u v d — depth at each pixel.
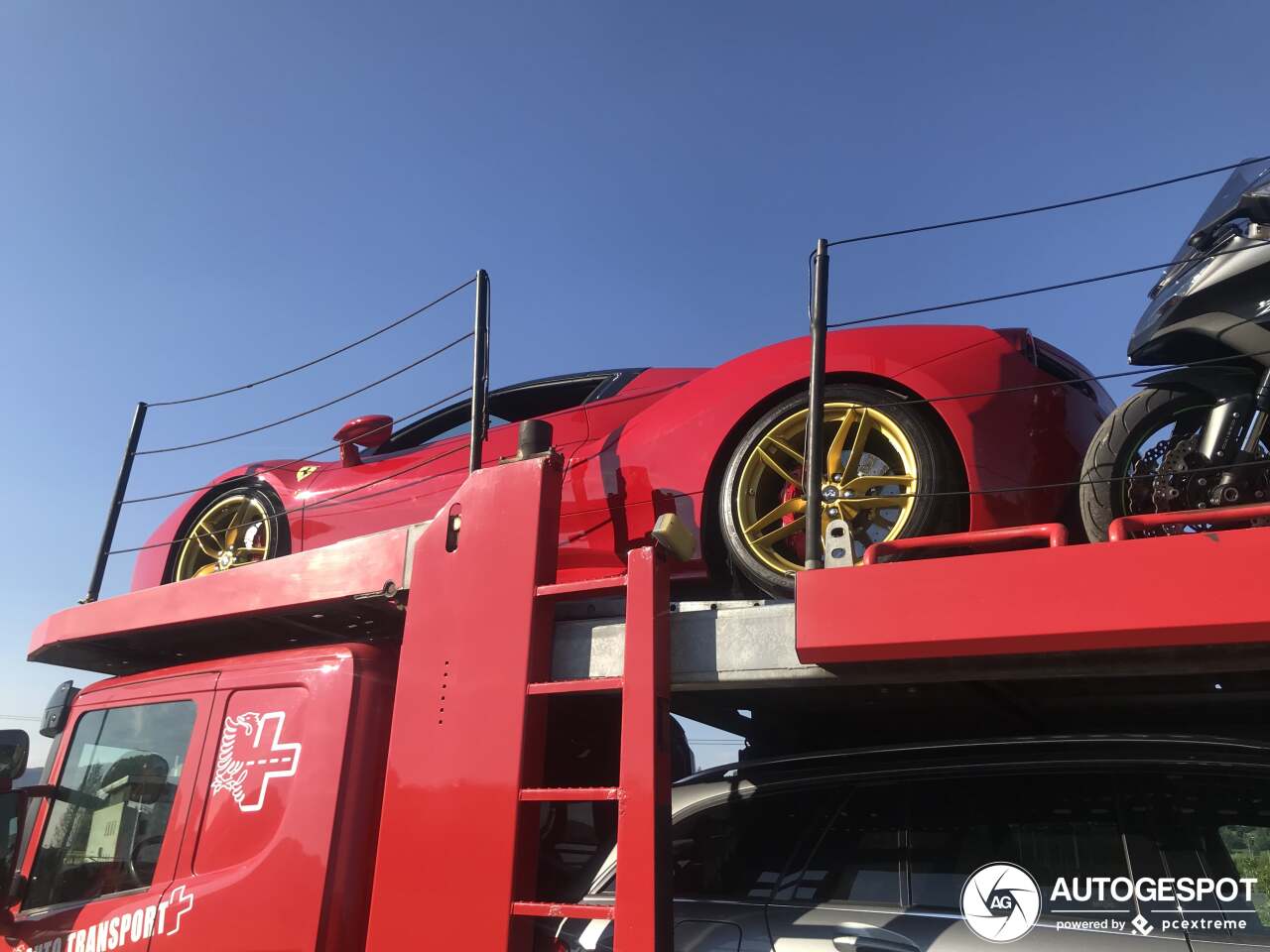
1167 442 3.03
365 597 2.68
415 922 2.19
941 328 3.56
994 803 2.41
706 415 3.81
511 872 2.10
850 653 2.00
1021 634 1.86
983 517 3.24
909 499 3.24
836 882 2.45
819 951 2.33
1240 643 1.75
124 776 3.18
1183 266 3.03
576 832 2.58
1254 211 2.87
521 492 2.42
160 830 2.98
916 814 2.48
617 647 2.25
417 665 2.42
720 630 2.21
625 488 3.95
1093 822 2.28
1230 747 2.27
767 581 3.36
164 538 5.77
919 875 2.38
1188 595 1.76
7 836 3.36
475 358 3.30
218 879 2.76
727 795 2.70
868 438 3.52
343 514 5.08
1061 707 2.82
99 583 3.98
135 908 2.88
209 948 2.70
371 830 2.67
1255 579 1.72
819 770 2.65
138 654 3.73
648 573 2.18
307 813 2.67
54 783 3.40
